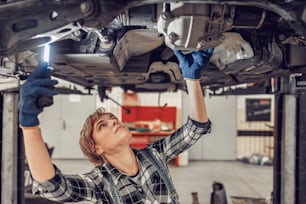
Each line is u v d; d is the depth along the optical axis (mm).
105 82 3006
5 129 2689
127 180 1127
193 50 1084
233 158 7805
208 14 945
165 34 1026
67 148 7719
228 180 5871
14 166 2705
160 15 1004
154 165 1175
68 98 7648
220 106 7754
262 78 2418
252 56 1537
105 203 1111
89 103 7672
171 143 1266
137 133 6465
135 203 1115
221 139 7789
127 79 2656
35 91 840
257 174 6371
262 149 7734
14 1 864
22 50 981
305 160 2662
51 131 7680
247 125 7750
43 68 881
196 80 1166
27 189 4102
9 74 1646
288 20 870
